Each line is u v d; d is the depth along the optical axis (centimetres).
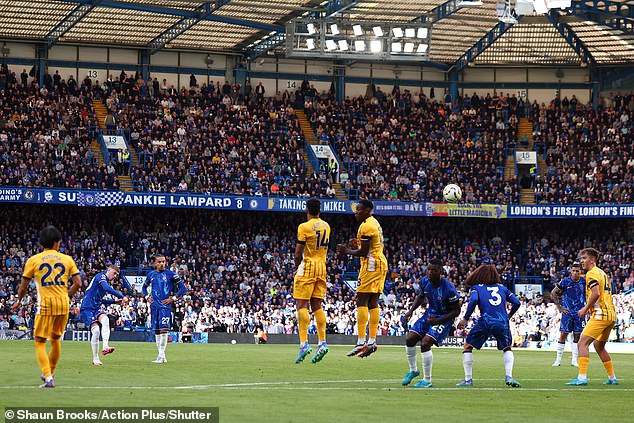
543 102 11050
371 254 3303
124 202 8806
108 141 9394
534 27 9888
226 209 9206
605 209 9675
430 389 2909
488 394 2773
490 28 9844
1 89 9344
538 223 10300
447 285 2983
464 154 10381
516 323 8112
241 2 8506
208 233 9462
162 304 4150
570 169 10225
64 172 8831
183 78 10388
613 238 10112
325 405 2386
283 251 9512
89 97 9625
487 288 3059
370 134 10412
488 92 11175
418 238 10069
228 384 2988
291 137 10094
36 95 9394
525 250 10200
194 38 9900
